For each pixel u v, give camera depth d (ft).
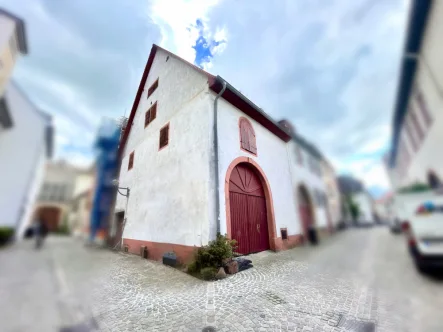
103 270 12.10
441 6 11.94
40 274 5.86
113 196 27.78
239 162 22.30
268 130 30.01
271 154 28.91
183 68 26.25
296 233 28.68
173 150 23.53
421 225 8.47
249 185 23.79
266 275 15.30
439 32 12.27
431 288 7.56
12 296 5.40
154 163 26.45
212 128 20.34
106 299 9.91
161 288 13.12
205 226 17.34
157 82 31.83
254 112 26.43
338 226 32.86
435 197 8.63
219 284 13.70
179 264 18.29
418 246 8.41
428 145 10.78
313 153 41.45
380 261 11.05
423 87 12.19
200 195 18.52
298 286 12.71
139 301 11.16
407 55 12.41
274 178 27.81
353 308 9.17
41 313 5.56
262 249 23.08
